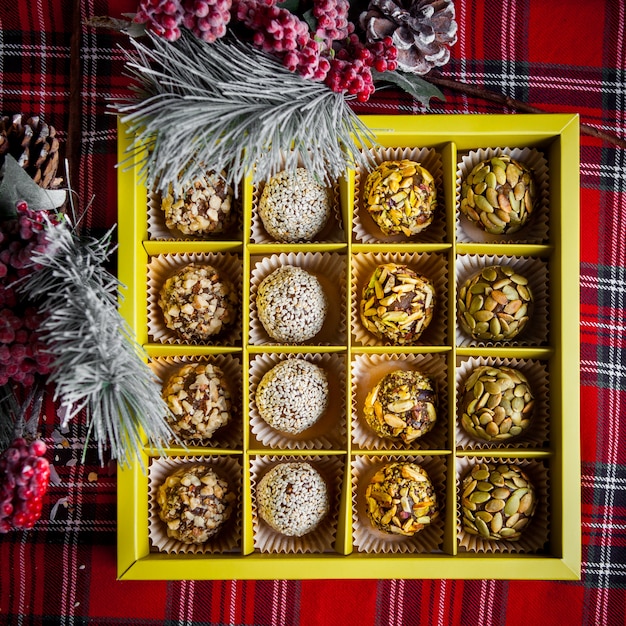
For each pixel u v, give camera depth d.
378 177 0.37
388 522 0.36
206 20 0.29
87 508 0.39
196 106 0.30
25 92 0.39
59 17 0.39
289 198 0.37
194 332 0.37
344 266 0.38
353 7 0.35
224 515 0.37
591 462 0.40
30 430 0.34
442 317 0.38
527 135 0.37
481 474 0.37
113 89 0.39
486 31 0.40
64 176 0.39
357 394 0.39
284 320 0.37
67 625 0.39
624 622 0.39
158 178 0.37
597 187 0.40
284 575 0.36
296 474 0.37
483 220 0.37
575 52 0.40
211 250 0.38
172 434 0.37
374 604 0.39
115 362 0.30
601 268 0.40
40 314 0.31
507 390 0.37
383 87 0.37
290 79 0.31
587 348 0.40
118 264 0.36
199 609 0.39
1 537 0.39
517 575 0.36
